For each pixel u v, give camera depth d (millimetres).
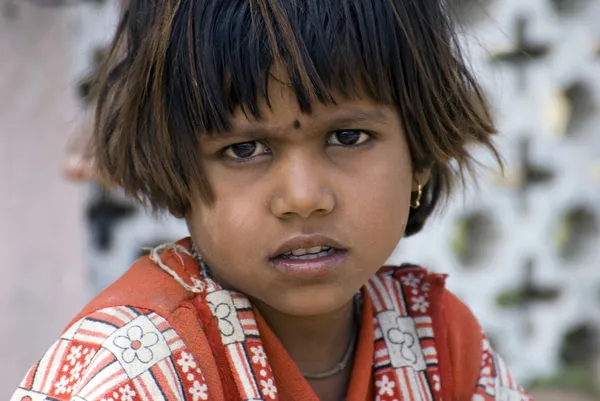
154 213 1600
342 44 1265
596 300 4117
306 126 1257
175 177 1345
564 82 3908
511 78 3818
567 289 4086
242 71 1244
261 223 1280
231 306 1389
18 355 2629
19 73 2611
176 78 1316
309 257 1292
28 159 2646
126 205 3559
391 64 1330
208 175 1315
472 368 1615
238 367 1355
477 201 3867
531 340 4055
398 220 1364
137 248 3555
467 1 3715
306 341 1479
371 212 1309
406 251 3803
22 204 2637
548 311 4059
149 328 1292
